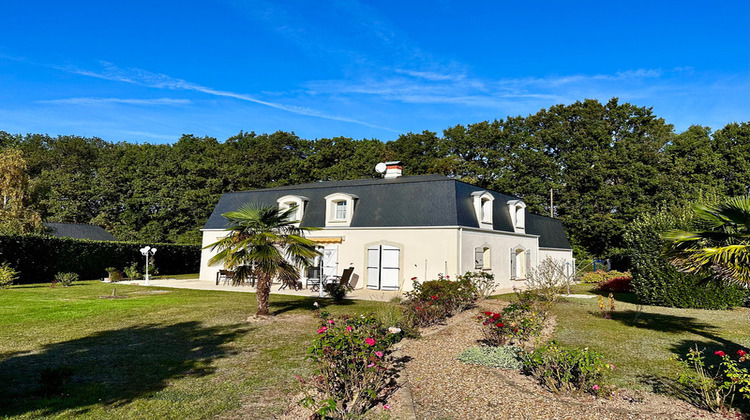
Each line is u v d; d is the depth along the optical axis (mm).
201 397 6168
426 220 21141
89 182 47562
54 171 47188
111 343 9469
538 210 43594
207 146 54281
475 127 48375
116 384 6711
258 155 50344
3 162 30609
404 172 47812
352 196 23312
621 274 28859
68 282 22656
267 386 6652
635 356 8695
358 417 5324
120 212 47844
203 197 43844
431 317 12117
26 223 29969
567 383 6406
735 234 8047
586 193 41594
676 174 39781
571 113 46031
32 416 5398
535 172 45188
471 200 22656
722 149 41656
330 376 5941
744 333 11117
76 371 7336
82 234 37469
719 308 15438
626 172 39469
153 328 11195
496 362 7816
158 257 33031
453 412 5672
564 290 23453
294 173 49344
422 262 21000
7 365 7680
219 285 24016
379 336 6680
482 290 18344
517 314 10164
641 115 45844
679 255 8625
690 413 5590
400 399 6086
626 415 5520
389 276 21734
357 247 22734
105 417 5426
